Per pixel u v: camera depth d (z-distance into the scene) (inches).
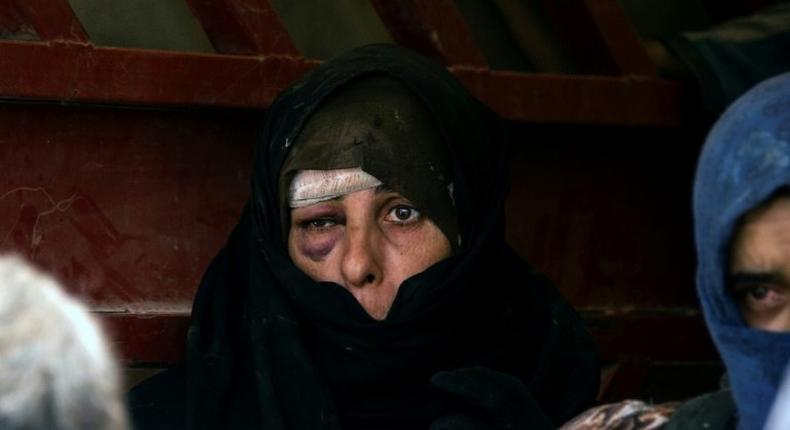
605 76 178.5
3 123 151.9
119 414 66.1
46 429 64.1
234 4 156.9
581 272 183.0
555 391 154.3
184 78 153.8
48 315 65.2
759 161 99.8
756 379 101.9
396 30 169.9
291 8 171.3
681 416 107.6
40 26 147.1
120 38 159.8
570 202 182.1
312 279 148.7
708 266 102.9
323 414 146.3
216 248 162.9
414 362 149.6
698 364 188.1
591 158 183.2
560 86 173.5
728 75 176.9
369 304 147.8
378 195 147.8
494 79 169.9
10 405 63.9
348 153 146.7
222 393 149.2
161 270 160.2
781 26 181.8
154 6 162.4
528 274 162.4
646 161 186.5
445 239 150.6
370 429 150.6
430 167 149.3
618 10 178.1
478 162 154.5
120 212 157.9
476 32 181.6
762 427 101.9
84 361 65.0
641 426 110.2
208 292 155.8
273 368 147.8
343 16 175.0
